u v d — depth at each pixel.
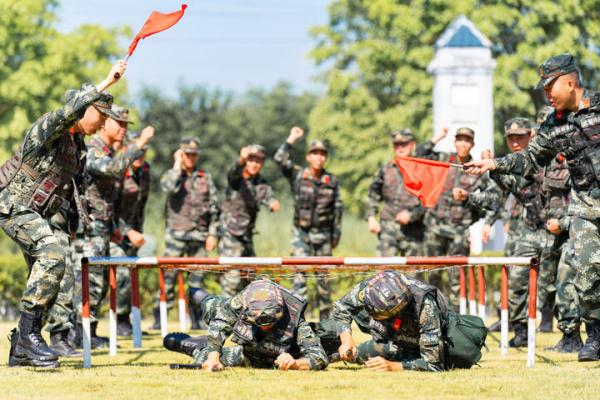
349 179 71.50
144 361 13.92
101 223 16.72
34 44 70.12
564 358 14.37
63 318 15.08
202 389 10.51
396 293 11.62
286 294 12.38
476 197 18.78
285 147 21.59
